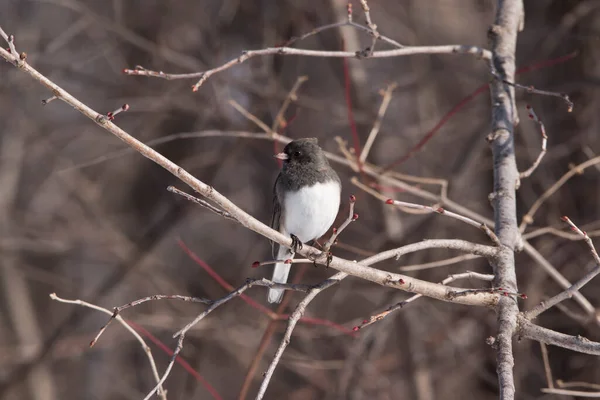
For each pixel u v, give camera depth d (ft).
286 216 24.32
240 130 40.60
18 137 48.62
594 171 34.53
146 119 46.29
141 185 52.90
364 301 44.91
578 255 34.17
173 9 48.44
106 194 53.06
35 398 47.42
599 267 17.90
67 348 43.91
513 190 21.52
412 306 39.19
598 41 35.73
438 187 40.68
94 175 51.34
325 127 45.62
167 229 44.98
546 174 35.50
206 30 44.96
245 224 16.99
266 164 47.29
